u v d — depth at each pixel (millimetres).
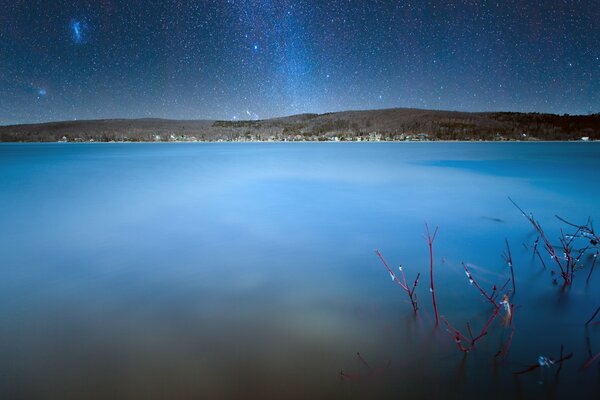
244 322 1839
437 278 2346
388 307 1965
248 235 3502
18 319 1896
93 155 15773
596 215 4168
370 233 3508
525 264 2561
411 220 4039
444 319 1815
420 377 1387
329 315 1896
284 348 1602
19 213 4562
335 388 1344
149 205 5078
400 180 7613
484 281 2285
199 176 8500
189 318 1898
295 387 1354
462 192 5969
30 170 9898
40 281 2402
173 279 2426
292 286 2279
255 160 13188
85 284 2359
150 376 1432
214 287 2295
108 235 3541
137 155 15953
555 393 1282
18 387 1379
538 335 1642
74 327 1818
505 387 1319
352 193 5973
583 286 2162
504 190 6180
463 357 1499
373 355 1537
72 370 1476
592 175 8250
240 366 1486
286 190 6352
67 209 4836
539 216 4164
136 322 1854
